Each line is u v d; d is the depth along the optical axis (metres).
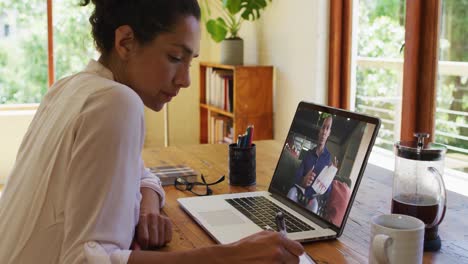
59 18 4.63
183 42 1.09
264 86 3.97
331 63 3.53
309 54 3.59
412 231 1.01
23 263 0.98
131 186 0.96
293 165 1.54
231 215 1.41
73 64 4.72
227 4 3.86
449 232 1.33
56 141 0.98
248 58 4.40
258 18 3.95
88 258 0.88
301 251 1.00
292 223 1.34
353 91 3.55
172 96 1.16
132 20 1.07
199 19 1.13
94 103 0.97
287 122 3.90
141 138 1.01
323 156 1.42
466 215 1.46
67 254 0.90
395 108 3.24
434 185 1.23
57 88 1.17
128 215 0.96
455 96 2.83
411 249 1.02
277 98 4.01
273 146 2.32
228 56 4.10
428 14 2.83
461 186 2.52
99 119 0.95
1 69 4.59
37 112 1.18
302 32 3.65
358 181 1.27
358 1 3.44
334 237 1.27
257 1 3.87
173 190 1.69
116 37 1.09
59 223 0.96
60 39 4.66
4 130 4.40
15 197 1.05
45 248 0.97
